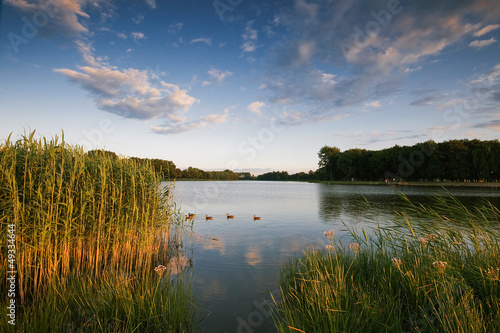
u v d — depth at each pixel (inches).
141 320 191.5
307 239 475.2
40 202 268.8
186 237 505.0
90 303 209.8
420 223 298.0
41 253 254.7
